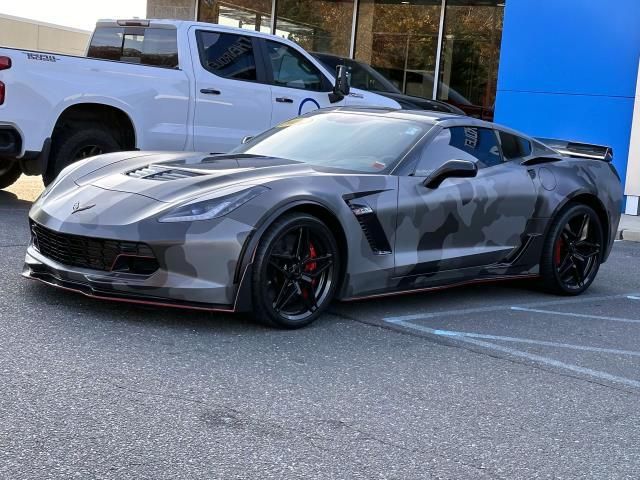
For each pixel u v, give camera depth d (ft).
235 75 29.76
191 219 14.87
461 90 51.98
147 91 27.50
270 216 15.33
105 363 13.05
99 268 15.30
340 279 16.84
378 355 14.93
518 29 43.19
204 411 11.50
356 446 10.78
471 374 14.30
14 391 11.53
